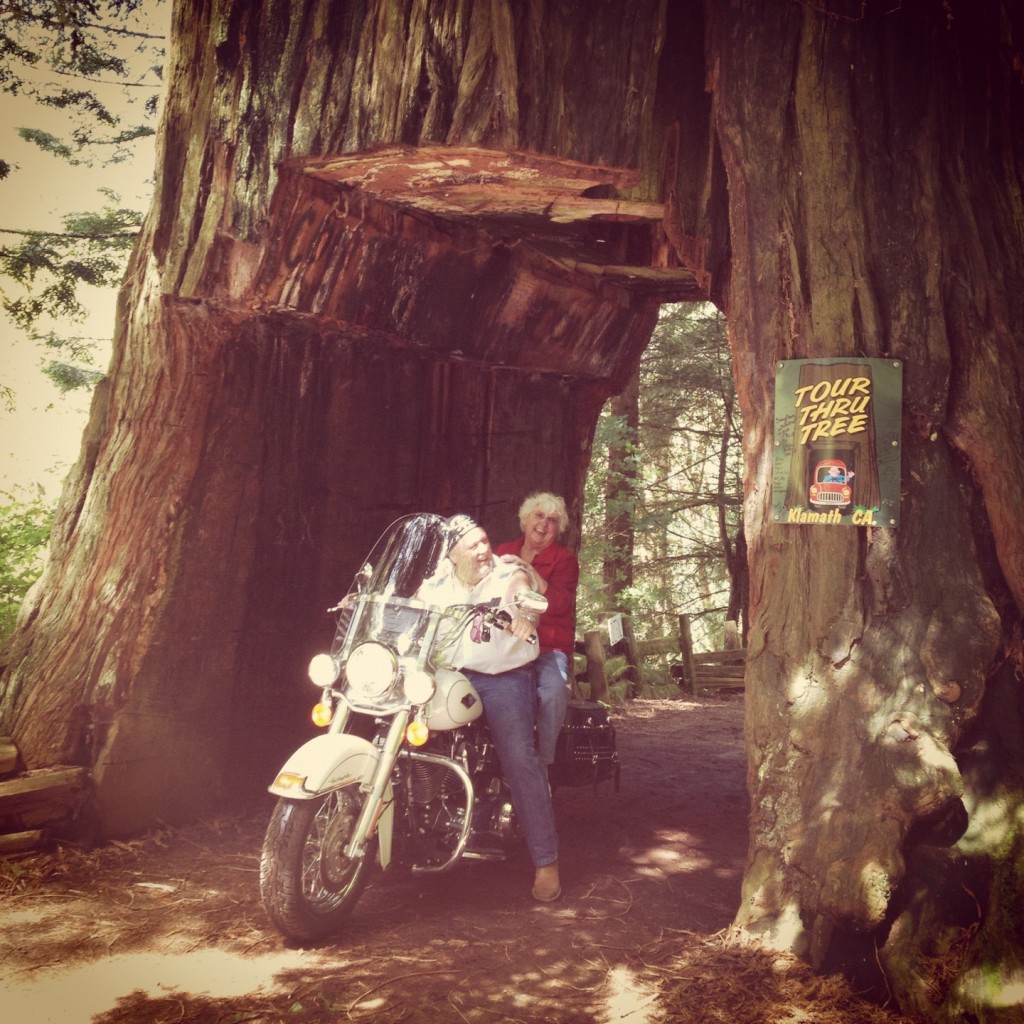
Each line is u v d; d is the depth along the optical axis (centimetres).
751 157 429
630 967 373
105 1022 325
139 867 471
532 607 423
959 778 356
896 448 395
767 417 422
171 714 529
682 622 1150
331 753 383
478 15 427
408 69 436
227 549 557
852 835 360
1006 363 394
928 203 407
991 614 378
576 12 434
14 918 408
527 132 426
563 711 476
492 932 407
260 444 571
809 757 386
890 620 387
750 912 384
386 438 634
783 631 408
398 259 554
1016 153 428
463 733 446
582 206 512
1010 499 384
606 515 1553
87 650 523
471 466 683
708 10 450
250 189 481
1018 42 429
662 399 1727
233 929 402
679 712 1007
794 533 412
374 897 445
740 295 434
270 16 479
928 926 345
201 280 505
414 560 448
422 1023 328
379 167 470
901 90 417
